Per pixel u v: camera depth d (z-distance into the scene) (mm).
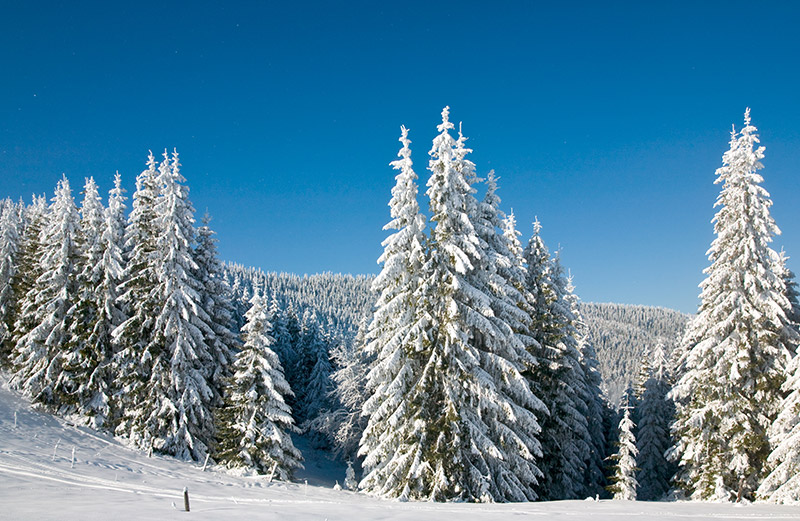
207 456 25391
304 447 49375
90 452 22641
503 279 20172
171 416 26234
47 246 34000
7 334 37281
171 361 25953
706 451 22750
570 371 28328
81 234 32469
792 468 17547
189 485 18625
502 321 19672
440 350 19078
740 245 21828
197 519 9336
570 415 27125
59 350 30297
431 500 17547
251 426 24797
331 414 42906
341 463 46375
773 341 21750
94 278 29641
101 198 32562
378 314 19375
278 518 10273
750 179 22141
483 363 19938
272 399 25844
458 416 18188
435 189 19609
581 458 29328
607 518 12281
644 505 16250
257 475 23703
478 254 18766
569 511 13828
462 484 18484
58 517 8422
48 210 42688
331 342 64375
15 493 11867
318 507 12680
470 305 20172
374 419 19484
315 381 53594
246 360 26250
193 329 27094
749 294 21797
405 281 19812
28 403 29203
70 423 27266
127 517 8844
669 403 41938
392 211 20062
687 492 26984
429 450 18688
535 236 27594
